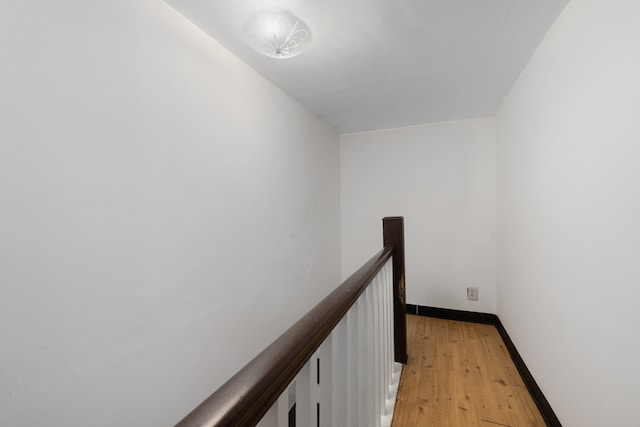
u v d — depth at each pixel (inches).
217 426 12.5
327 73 75.3
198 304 54.8
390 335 70.1
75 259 36.0
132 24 43.4
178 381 50.2
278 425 18.8
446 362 81.0
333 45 62.5
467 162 113.7
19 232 31.3
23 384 31.4
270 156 79.4
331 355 28.9
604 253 39.0
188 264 52.7
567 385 50.1
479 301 111.6
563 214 51.4
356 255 132.7
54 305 34.0
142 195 44.6
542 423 57.6
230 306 63.2
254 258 72.0
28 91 32.0
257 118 73.7
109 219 40.0
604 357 39.2
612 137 37.2
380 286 57.4
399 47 63.6
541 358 61.9
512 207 84.9
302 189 98.4
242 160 67.8
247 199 69.4
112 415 39.8
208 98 57.8
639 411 32.4
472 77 78.4
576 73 46.7
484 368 77.7
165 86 48.6
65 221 35.1
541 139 61.5
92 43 38.2
